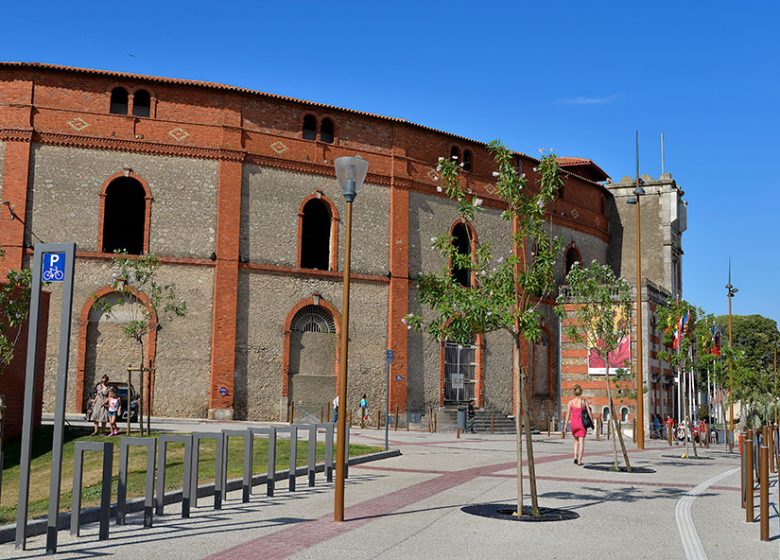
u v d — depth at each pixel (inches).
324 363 1393.9
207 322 1295.5
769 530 432.1
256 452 781.3
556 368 1731.1
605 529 427.2
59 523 412.8
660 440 1518.2
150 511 415.2
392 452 850.1
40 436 930.1
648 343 1657.2
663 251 1940.2
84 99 1275.8
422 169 1521.9
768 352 3531.0
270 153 1368.1
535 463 809.5
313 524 426.9
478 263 502.9
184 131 1314.0
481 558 349.1
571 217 1843.0
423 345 1489.9
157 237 1286.9
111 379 1243.2
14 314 789.9
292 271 1369.3
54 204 1245.1
